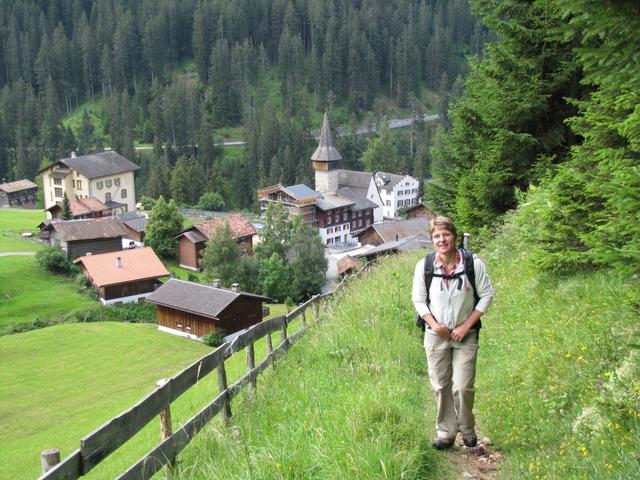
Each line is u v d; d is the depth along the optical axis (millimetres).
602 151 8484
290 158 149750
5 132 161000
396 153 156375
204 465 6281
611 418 5758
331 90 187750
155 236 82812
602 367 6938
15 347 45031
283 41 192250
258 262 71500
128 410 5520
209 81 196125
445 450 6551
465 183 19688
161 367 41188
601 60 6973
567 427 6258
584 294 9500
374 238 74688
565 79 17438
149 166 152250
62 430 26594
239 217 87312
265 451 5969
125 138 155375
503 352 9641
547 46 17719
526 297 11414
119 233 79125
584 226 10938
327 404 7496
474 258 6398
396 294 13633
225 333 50625
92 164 115062
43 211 110812
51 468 4648
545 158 18141
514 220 16047
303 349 10789
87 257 65750
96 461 5055
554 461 5586
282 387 8633
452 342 6504
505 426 6973
